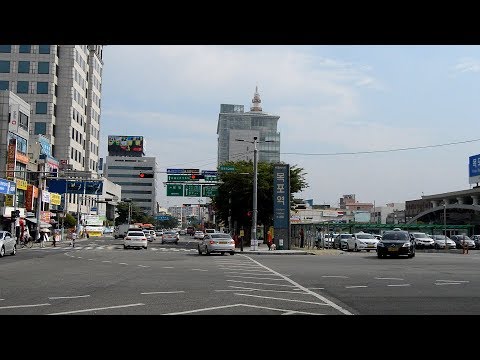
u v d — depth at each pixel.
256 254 37.59
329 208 157.00
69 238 73.12
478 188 81.69
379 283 16.36
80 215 89.94
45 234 55.31
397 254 31.39
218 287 15.05
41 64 85.44
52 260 28.23
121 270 21.45
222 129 128.75
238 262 27.30
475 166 80.25
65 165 79.81
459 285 15.76
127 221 148.00
